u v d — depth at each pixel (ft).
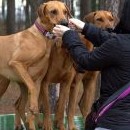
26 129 22.35
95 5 84.43
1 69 20.98
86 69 14.17
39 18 20.52
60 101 22.13
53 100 29.89
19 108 23.03
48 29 20.22
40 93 22.12
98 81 31.60
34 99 20.03
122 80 13.53
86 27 16.29
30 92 20.02
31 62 20.39
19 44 20.52
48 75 21.76
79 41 14.65
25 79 20.13
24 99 22.81
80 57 14.15
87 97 23.73
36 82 21.01
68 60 21.42
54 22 19.81
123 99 13.29
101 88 14.07
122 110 13.25
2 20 102.63
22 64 20.30
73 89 22.59
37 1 32.76
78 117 28.17
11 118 28.14
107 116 13.42
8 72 20.86
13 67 20.31
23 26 98.73
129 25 13.88
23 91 22.75
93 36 16.20
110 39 13.73
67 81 21.97
